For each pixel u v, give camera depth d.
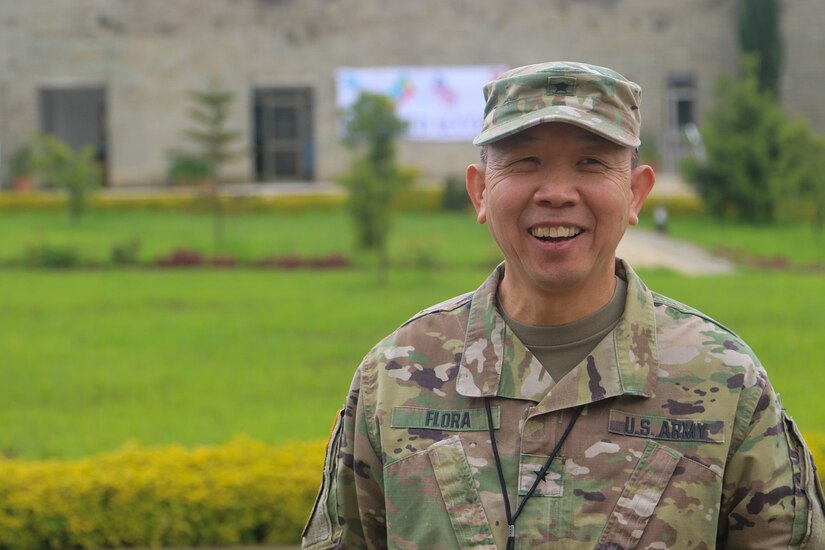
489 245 21.06
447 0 30.48
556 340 2.25
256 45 30.98
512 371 2.25
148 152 31.23
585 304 2.25
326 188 30.23
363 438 2.34
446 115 30.59
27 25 31.05
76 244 20.19
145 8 30.92
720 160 25.66
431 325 2.38
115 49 31.06
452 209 28.44
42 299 14.79
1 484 5.65
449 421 2.26
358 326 12.47
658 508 2.11
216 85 28.12
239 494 5.65
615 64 30.50
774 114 25.66
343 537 2.39
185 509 5.62
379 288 15.95
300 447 6.20
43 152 30.45
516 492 2.17
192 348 11.30
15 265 19.11
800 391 8.75
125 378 9.89
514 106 2.16
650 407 2.17
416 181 28.86
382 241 17.17
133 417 8.47
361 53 30.78
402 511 2.23
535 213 2.17
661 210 23.95
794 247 21.20
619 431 2.16
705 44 30.23
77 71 31.14
